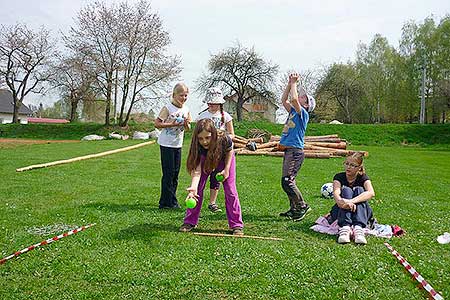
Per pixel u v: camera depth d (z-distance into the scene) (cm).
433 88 5066
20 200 716
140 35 3519
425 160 1855
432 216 645
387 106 5591
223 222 582
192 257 424
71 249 445
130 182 958
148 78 3628
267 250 449
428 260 425
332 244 480
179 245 463
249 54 5019
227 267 398
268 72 5047
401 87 5384
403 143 3291
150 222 568
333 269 395
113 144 2414
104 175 1074
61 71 3938
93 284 360
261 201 740
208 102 652
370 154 2147
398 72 5466
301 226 566
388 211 679
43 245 457
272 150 1920
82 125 3706
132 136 3338
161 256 427
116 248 450
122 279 368
